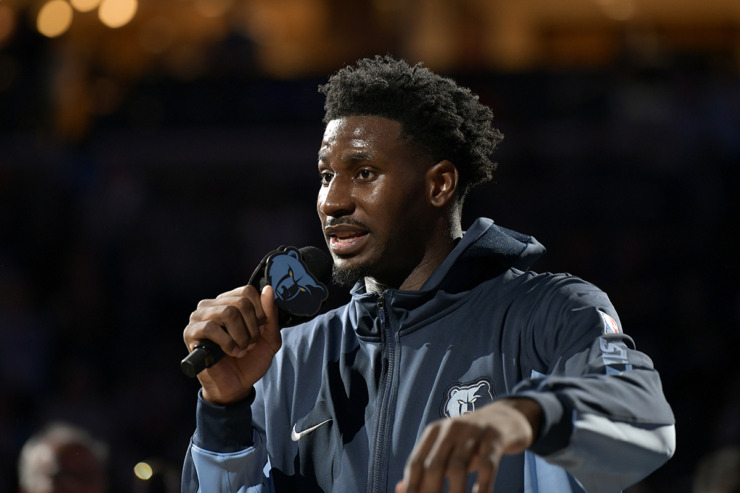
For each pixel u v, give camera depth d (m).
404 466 5.45
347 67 6.16
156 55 38.59
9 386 23.53
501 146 28.67
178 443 22.20
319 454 5.84
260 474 5.89
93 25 38.19
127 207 29.08
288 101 30.08
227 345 5.43
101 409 21.88
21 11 32.69
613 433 4.37
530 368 5.45
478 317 5.72
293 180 29.41
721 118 29.36
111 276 27.38
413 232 5.78
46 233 28.50
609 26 40.19
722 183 28.05
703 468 10.98
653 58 32.31
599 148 28.53
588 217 27.45
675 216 27.44
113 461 18.25
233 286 27.42
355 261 5.72
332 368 6.03
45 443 11.01
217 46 33.47
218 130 30.03
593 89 29.44
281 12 39.84
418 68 6.03
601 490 4.82
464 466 3.77
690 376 22.66
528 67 34.28
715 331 24.00
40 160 29.78
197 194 29.62
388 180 5.68
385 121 5.73
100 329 25.62
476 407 5.44
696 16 40.81
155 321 26.41
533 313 5.52
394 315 5.83
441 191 5.88
